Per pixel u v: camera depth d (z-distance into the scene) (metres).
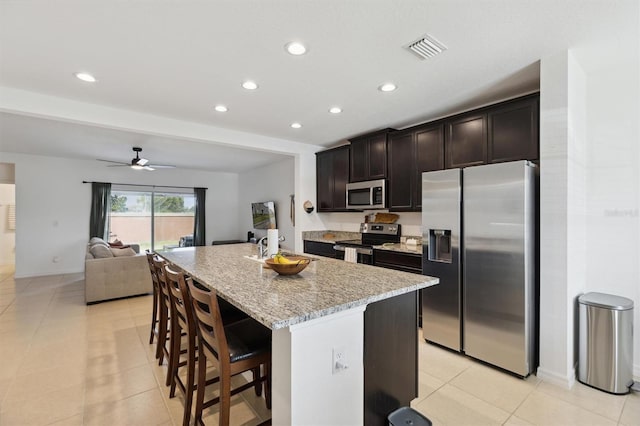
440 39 2.04
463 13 1.77
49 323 3.55
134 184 7.27
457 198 2.74
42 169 6.21
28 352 2.81
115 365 2.59
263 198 7.54
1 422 1.87
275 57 2.27
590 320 2.23
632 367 2.22
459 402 2.07
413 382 1.87
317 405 1.33
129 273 4.52
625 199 2.39
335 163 4.88
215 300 1.42
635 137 2.34
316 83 2.72
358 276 1.97
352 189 4.48
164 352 2.62
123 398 2.13
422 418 1.64
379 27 1.90
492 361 2.52
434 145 3.48
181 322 2.05
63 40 2.02
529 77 2.61
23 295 4.74
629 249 2.37
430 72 2.52
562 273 2.22
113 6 1.69
